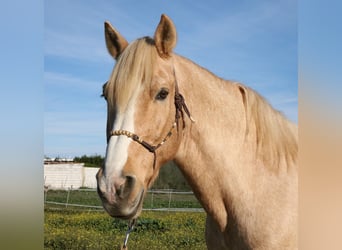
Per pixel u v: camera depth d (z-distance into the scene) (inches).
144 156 79.7
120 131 77.4
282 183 93.2
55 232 294.5
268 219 89.5
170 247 255.8
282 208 90.4
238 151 93.4
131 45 84.2
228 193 91.7
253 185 92.2
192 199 510.6
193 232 301.3
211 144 92.2
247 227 90.2
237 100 98.0
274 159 95.3
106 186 73.5
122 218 77.2
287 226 89.1
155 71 82.2
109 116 82.0
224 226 94.0
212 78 98.2
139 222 330.6
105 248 254.8
